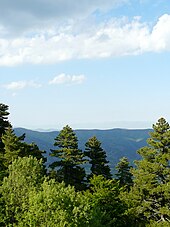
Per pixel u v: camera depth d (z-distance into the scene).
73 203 30.84
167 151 50.38
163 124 51.22
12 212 32.22
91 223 33.78
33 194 30.50
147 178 48.53
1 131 59.56
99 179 46.03
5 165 50.72
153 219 49.00
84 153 63.03
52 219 29.03
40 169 34.41
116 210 44.44
